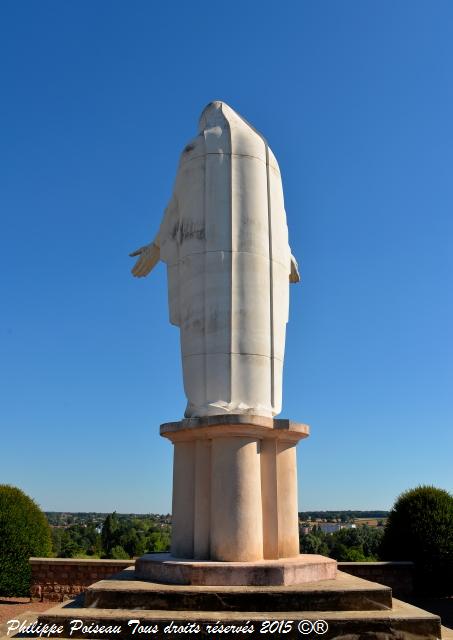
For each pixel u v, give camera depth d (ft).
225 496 31.91
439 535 60.23
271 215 37.73
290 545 33.73
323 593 27.91
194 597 27.76
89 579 58.75
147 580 31.12
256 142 38.34
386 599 28.12
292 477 34.68
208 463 33.53
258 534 31.94
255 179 37.47
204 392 35.04
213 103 40.04
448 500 62.59
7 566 59.47
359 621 26.20
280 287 37.60
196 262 36.45
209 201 36.78
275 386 36.01
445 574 59.36
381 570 59.31
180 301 37.65
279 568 29.58
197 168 37.50
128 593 28.14
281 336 37.32
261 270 36.45
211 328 35.35
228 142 37.63
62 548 179.63
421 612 27.48
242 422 31.89
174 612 27.25
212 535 31.91
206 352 35.27
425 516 61.41
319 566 31.65
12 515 61.52
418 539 60.44
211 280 35.81
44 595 58.90
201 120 40.45
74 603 30.50
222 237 36.24
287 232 39.63
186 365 36.14
